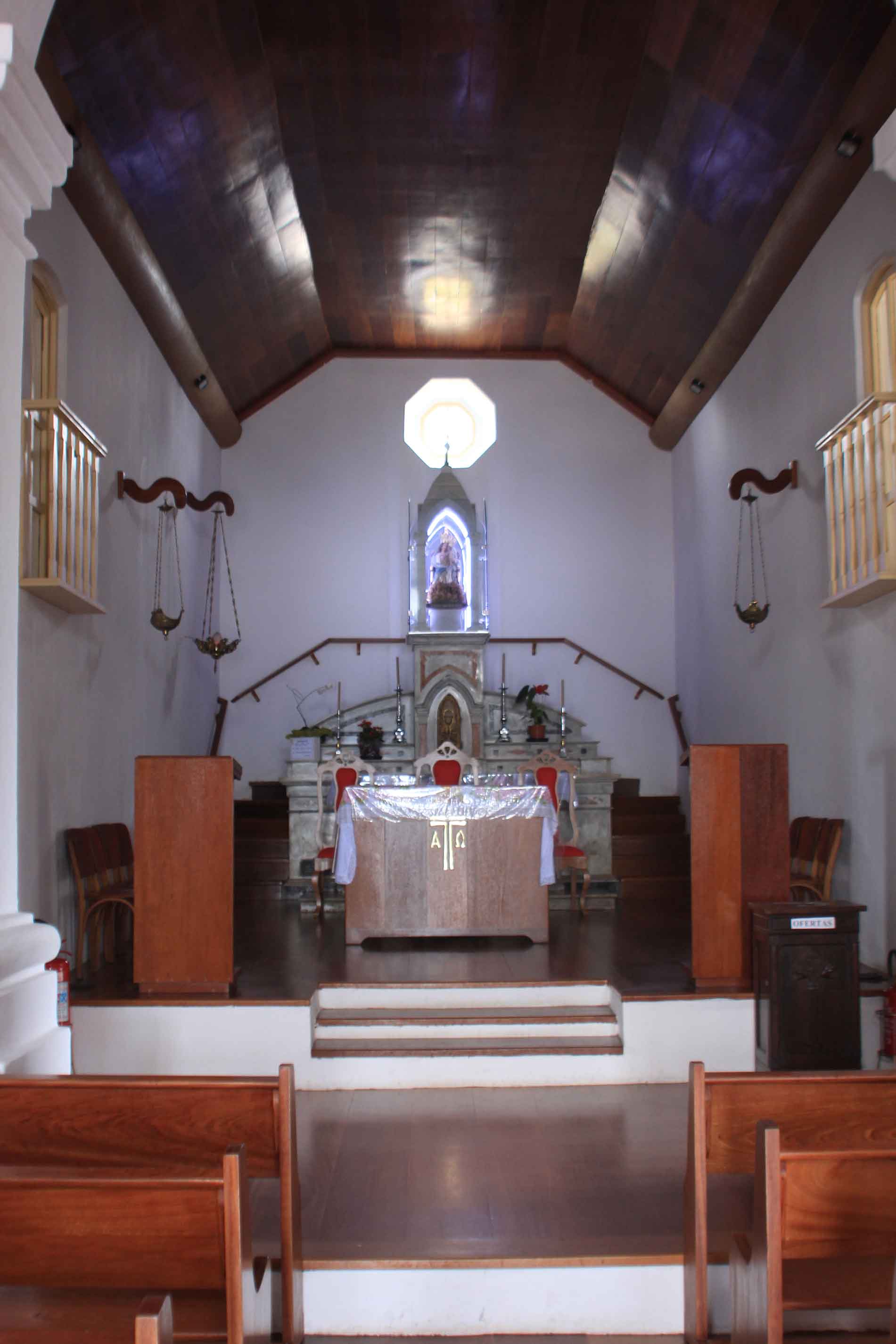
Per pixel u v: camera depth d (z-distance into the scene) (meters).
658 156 7.47
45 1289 2.47
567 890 9.09
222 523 11.40
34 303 6.21
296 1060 5.16
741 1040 5.29
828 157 6.42
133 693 7.81
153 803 5.38
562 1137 4.43
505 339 11.40
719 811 5.51
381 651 11.40
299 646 11.36
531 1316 3.30
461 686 10.97
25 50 3.52
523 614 11.55
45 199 3.82
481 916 6.96
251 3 6.23
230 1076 2.80
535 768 8.58
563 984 5.71
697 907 5.49
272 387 11.49
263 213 8.20
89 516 6.21
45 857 5.87
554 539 11.64
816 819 6.94
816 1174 2.38
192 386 9.55
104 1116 2.73
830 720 6.95
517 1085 5.18
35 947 3.67
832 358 6.93
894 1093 2.85
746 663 8.84
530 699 10.91
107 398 7.19
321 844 8.32
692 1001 5.29
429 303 10.50
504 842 7.01
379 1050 5.20
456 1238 3.47
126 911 6.95
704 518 10.17
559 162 8.02
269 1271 2.78
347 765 8.32
